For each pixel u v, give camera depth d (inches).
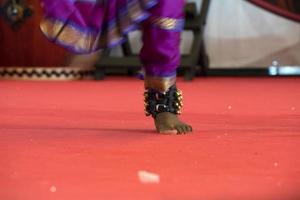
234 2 373.4
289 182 113.2
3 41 364.5
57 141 140.1
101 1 137.7
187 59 336.8
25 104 203.8
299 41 370.3
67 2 136.8
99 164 122.0
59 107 196.1
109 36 138.2
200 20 352.2
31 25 362.6
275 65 373.1
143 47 143.9
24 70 358.9
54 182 112.8
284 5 370.0
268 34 372.5
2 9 362.6
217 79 342.6
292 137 144.4
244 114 179.5
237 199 106.7
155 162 123.2
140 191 109.3
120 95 233.3
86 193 108.4
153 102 148.9
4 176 115.6
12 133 149.2
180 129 147.6
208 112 183.5
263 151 131.1
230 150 131.6
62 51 365.7
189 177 115.3
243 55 375.6
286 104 201.9
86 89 270.1
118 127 157.6
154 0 136.2
